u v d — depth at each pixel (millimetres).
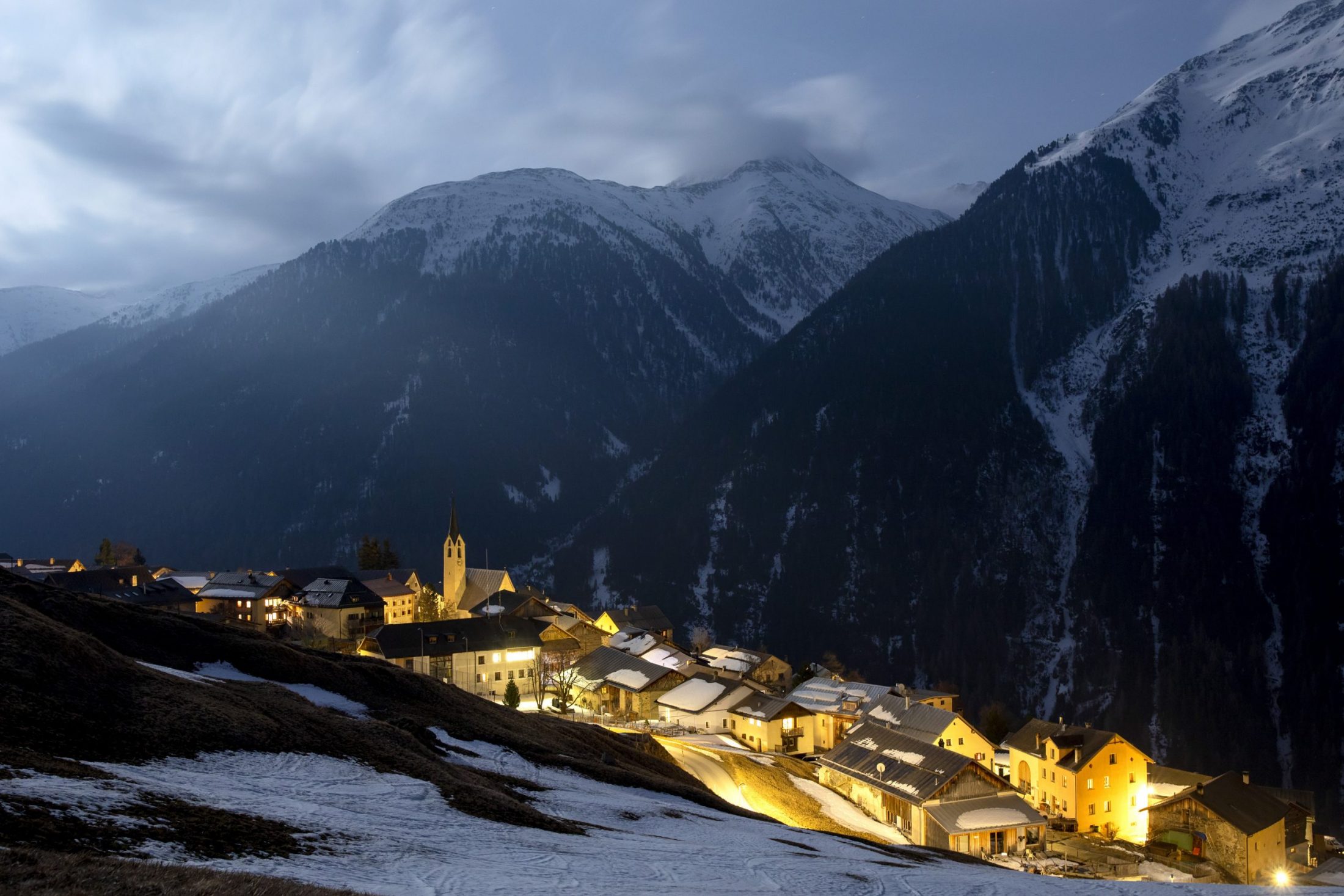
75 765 26609
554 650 135625
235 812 26484
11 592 49875
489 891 24047
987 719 134750
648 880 28953
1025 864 68000
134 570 172500
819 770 92688
